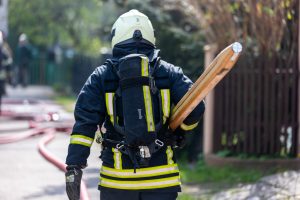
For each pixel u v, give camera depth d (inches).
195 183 559.2
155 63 273.0
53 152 709.9
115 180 267.6
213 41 662.5
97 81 270.7
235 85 620.1
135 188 265.1
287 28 599.8
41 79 1969.7
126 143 263.9
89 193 496.7
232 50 252.2
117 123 267.7
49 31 1683.1
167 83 271.1
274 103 607.2
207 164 619.8
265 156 605.9
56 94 1576.0
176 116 270.4
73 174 265.6
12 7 1622.8
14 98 1406.3
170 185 266.7
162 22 781.3
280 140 607.2
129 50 276.7
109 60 273.7
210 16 647.8
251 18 605.9
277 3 588.7
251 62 613.3
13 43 1882.4
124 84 264.4
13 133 869.8
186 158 744.3
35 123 911.0
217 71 257.1
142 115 261.4
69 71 1596.9
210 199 483.2
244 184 532.4
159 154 268.1
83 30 1662.2
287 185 501.7
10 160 655.1
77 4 1635.1
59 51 1891.0
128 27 278.5
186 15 775.7
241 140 619.8
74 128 267.9
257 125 611.2
